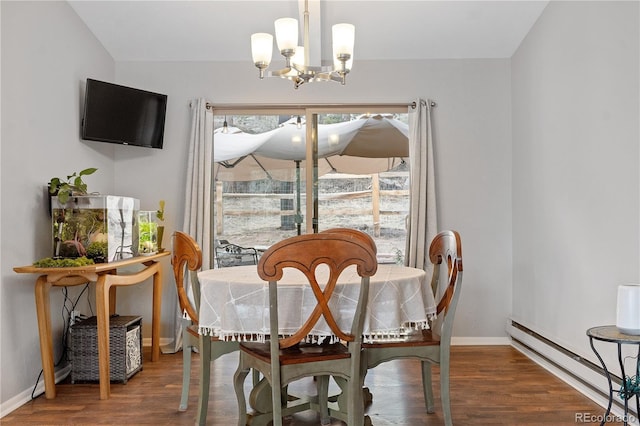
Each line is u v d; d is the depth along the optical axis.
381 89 4.70
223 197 4.81
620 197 2.92
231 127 4.82
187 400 3.05
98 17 4.10
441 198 4.69
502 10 4.04
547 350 3.74
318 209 4.80
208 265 4.60
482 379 3.59
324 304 2.20
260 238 4.80
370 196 4.80
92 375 3.59
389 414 2.95
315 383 3.58
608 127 3.03
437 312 2.83
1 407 3.01
